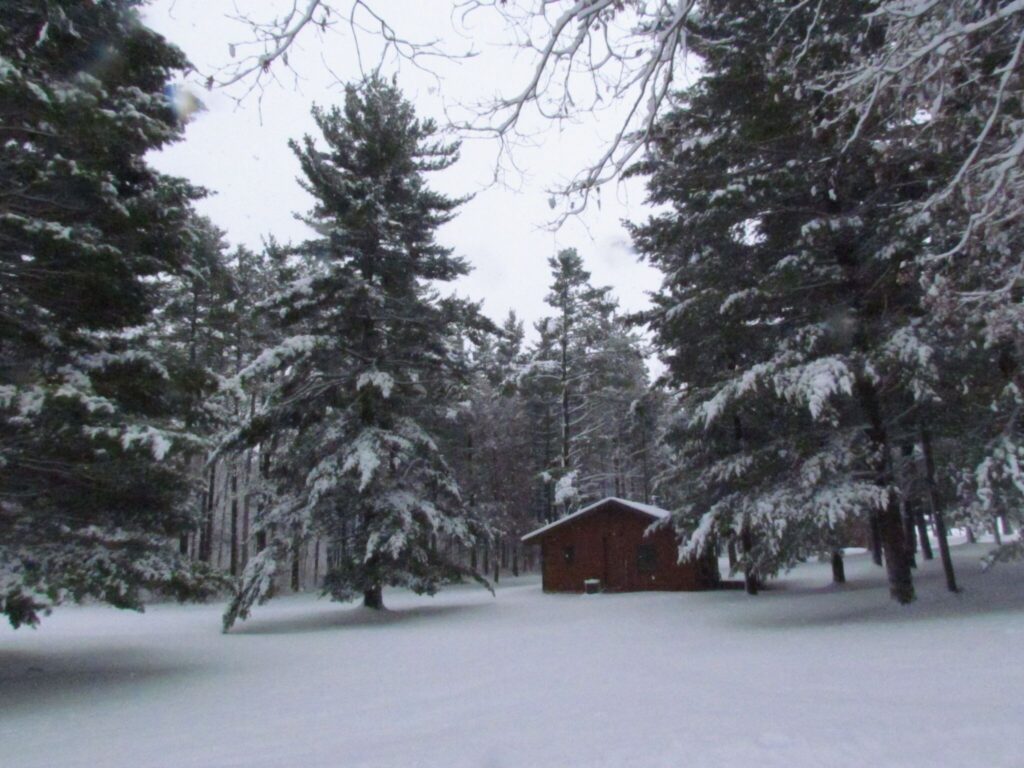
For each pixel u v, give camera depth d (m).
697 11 6.50
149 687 9.14
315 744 5.71
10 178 8.94
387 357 20.33
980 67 5.98
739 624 13.05
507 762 4.70
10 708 8.00
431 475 20.09
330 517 19.34
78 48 9.95
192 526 11.02
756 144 11.88
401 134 20.34
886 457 12.66
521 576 44.81
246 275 29.36
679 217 13.77
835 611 13.38
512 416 42.62
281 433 20.28
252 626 18.33
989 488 10.48
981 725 4.74
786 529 11.95
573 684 7.90
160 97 10.32
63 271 9.23
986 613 10.55
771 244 13.69
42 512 9.48
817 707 5.69
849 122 7.25
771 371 11.89
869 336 12.05
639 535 26.77
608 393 37.31
